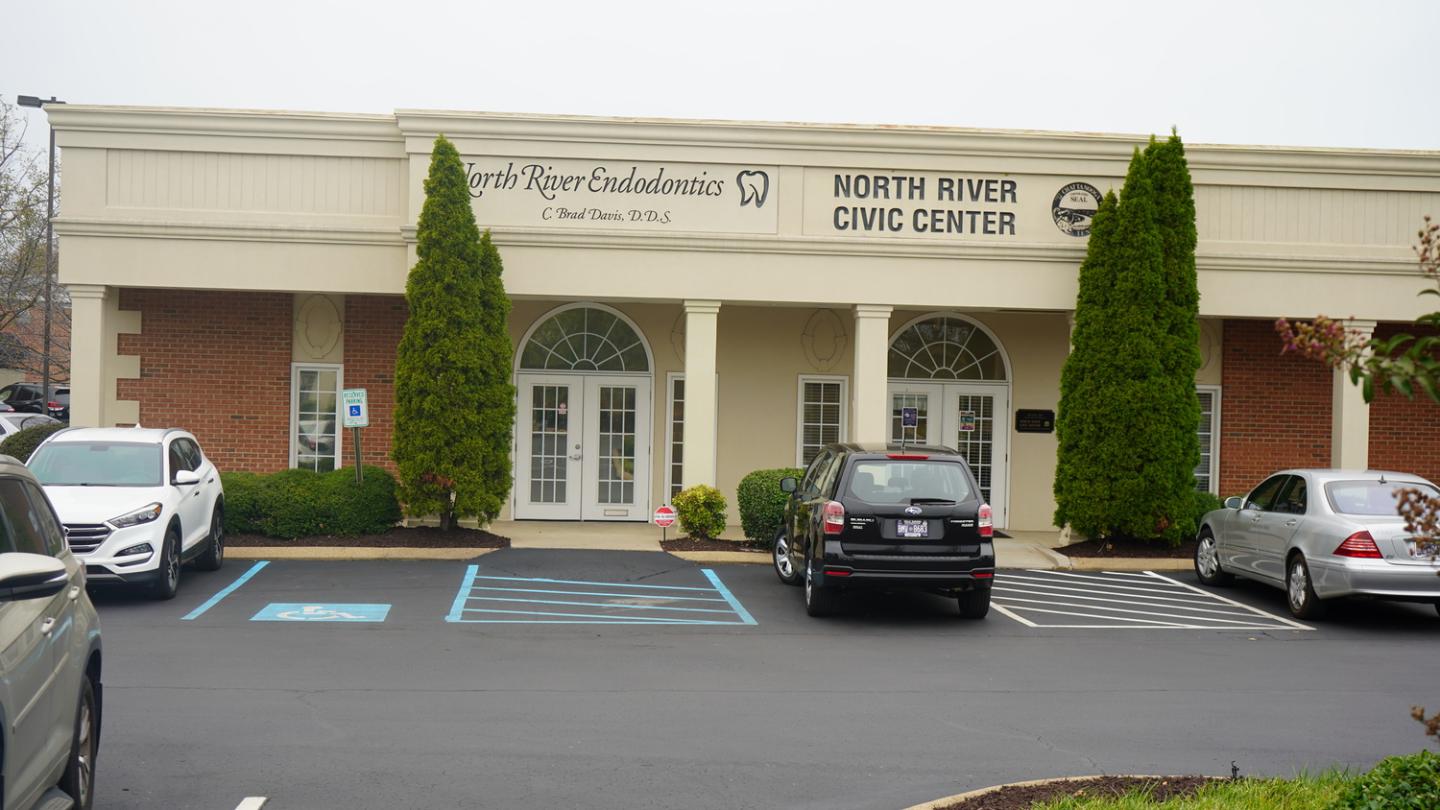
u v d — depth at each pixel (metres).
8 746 4.56
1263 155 17.84
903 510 11.52
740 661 10.09
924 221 17.67
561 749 7.38
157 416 18.81
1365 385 4.08
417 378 16.06
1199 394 19.97
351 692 8.71
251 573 14.13
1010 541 17.83
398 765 6.98
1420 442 19.83
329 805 6.27
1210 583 14.85
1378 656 10.72
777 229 17.55
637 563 15.45
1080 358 16.83
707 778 6.86
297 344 19.12
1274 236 18.03
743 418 19.81
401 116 17.05
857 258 17.50
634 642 10.80
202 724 7.75
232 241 17.38
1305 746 7.73
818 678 9.49
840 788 6.71
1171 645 11.13
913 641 11.11
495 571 14.59
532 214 17.31
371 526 16.05
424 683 9.04
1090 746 7.66
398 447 16.25
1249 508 14.02
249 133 17.47
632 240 17.25
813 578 11.88
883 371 17.56
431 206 16.11
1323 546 12.11
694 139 17.42
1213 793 6.13
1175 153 16.84
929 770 7.09
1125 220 16.62
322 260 17.48
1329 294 17.89
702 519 16.78
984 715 8.41
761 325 19.88
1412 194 18.11
